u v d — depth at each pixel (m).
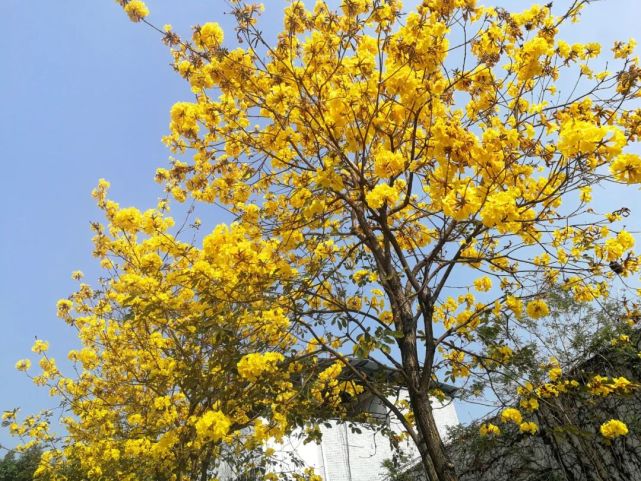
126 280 4.68
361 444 10.45
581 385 4.81
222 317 3.89
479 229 3.86
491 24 3.86
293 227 4.27
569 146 2.64
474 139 3.30
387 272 4.26
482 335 4.17
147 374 6.62
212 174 4.93
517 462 5.83
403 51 3.61
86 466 6.59
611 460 5.09
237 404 4.16
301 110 3.97
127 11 3.88
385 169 3.45
